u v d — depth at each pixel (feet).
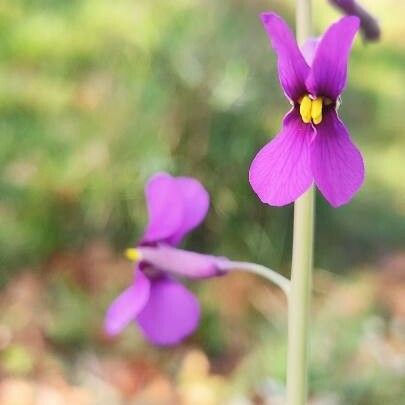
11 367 1.47
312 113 0.62
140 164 1.67
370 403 1.38
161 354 1.52
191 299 0.76
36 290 1.61
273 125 1.66
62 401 1.43
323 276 1.71
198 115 1.65
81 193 1.70
